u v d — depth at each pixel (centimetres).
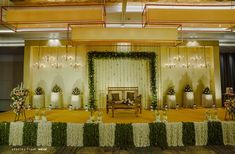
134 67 1001
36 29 857
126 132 557
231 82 1156
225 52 1146
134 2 629
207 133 568
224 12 528
